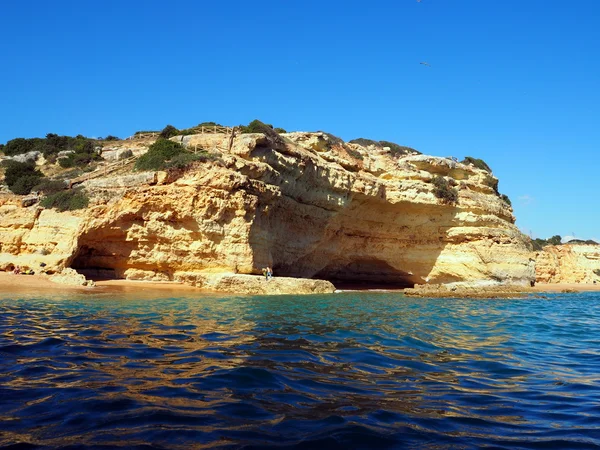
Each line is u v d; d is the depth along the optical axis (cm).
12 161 5556
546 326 2273
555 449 711
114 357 1176
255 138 3822
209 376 1020
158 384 955
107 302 2420
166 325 1712
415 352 1420
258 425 759
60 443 664
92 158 5459
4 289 2802
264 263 3894
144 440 683
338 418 805
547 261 8931
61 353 1204
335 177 4531
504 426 807
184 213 3562
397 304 3194
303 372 1099
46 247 3525
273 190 3878
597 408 914
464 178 5769
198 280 3544
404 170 5219
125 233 3591
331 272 5500
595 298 5056
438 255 5403
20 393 875
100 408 805
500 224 5606
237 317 2025
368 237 5191
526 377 1162
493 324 2280
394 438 732
